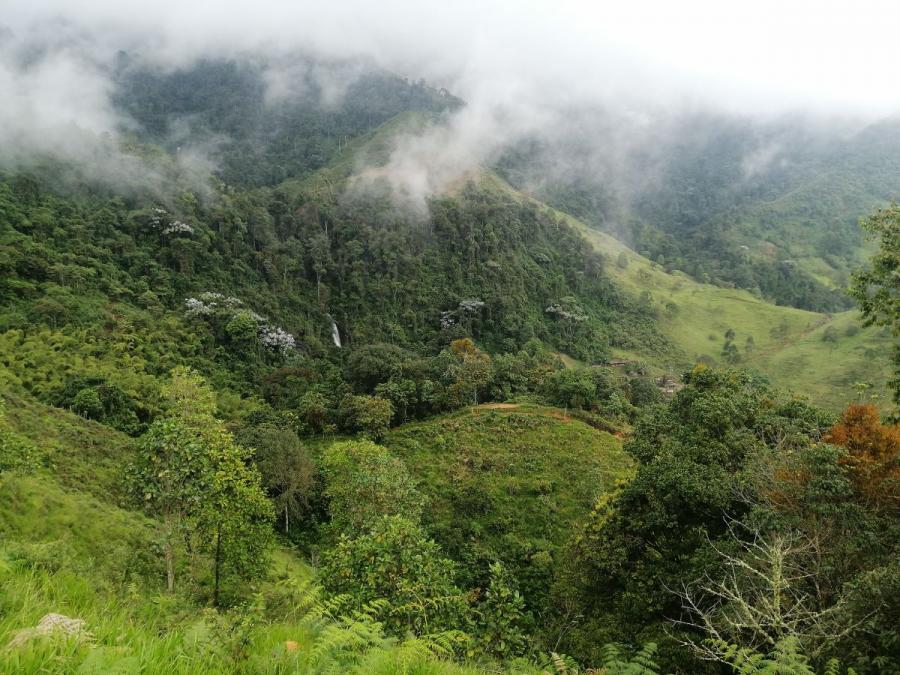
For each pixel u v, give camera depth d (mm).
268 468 42031
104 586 7887
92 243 90000
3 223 82062
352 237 124750
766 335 141375
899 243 16688
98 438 39469
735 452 22359
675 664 14711
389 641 4469
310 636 5828
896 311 16594
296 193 142500
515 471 48406
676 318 150375
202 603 17031
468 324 112938
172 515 19531
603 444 53312
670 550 19609
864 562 12992
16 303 70188
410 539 14398
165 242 99500
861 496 16750
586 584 23547
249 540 19859
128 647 3516
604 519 25875
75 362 61219
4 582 5207
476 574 33688
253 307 98188
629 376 106312
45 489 24000
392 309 114500
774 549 10875
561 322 123812
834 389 103250
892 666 9078
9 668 2850
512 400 67250
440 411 64688
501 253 133625
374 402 58531
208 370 75375
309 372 79250
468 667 6719
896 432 20734
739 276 185875
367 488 27766
